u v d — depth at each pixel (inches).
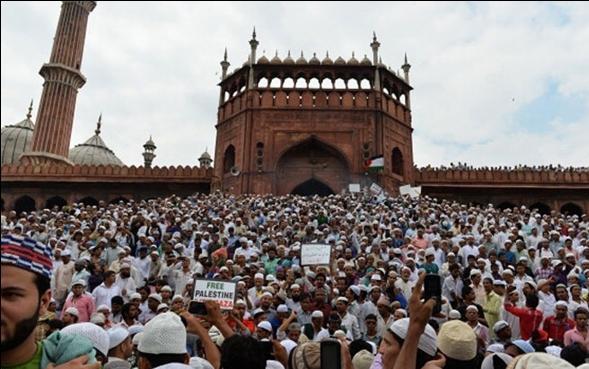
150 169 1063.6
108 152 1710.1
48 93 1227.2
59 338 80.9
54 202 1088.8
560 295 279.9
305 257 342.0
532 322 257.8
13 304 65.7
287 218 595.8
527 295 272.8
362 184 970.7
